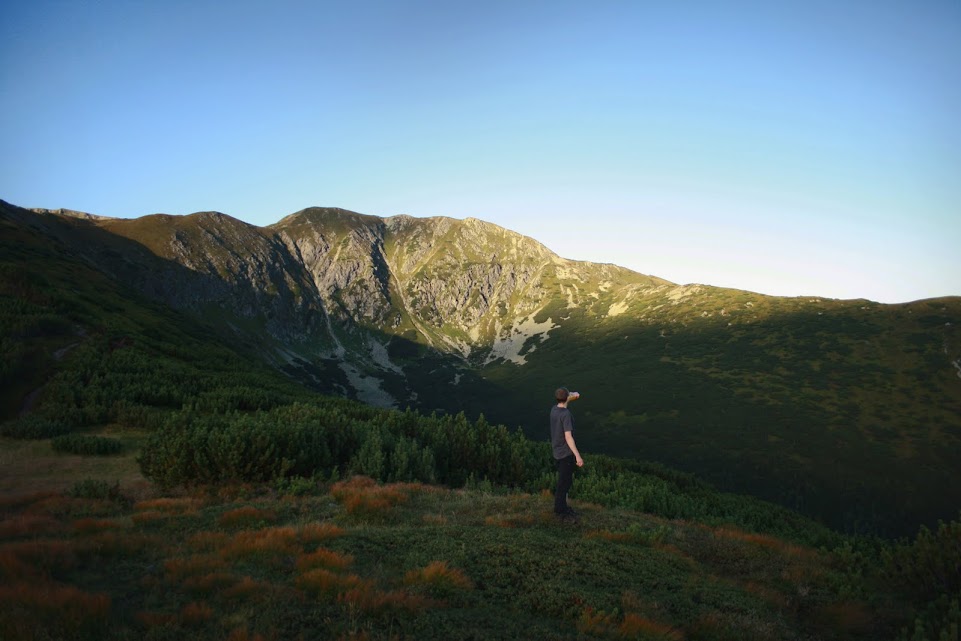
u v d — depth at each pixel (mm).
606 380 146875
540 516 10633
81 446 21484
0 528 9109
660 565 8602
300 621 5516
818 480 84688
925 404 104500
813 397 114438
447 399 161125
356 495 11555
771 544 10938
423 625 5625
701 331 171500
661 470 31016
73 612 5242
